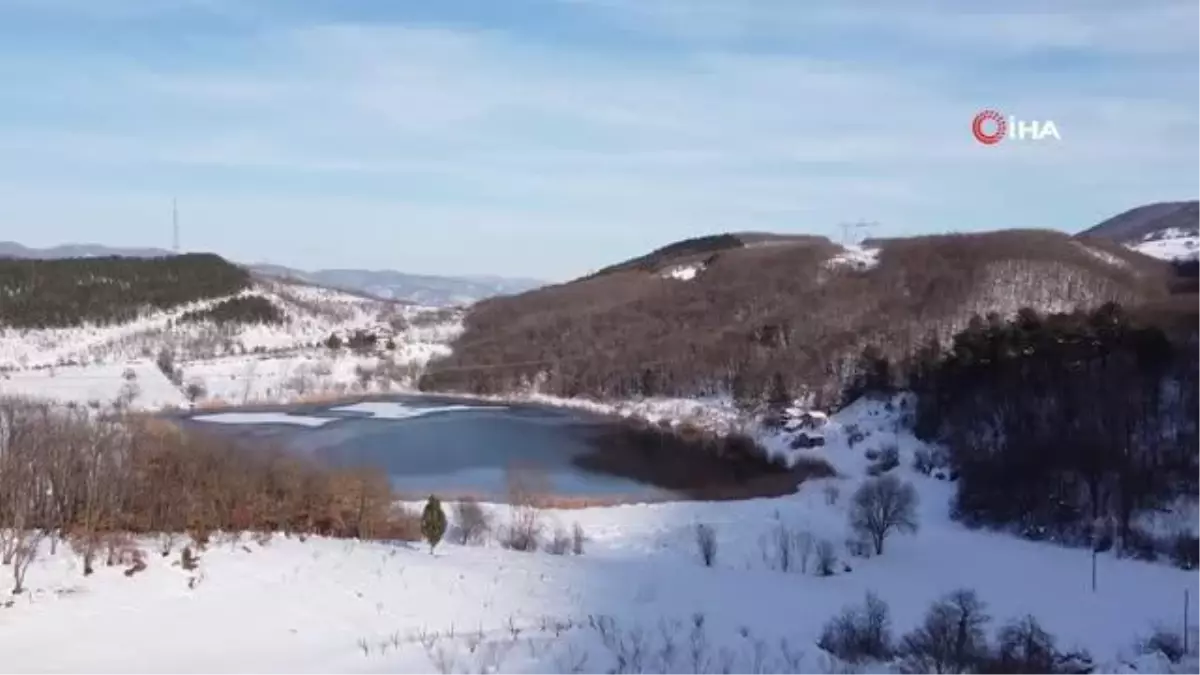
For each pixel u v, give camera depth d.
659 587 56.88
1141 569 73.69
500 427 160.12
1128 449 90.88
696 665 37.81
